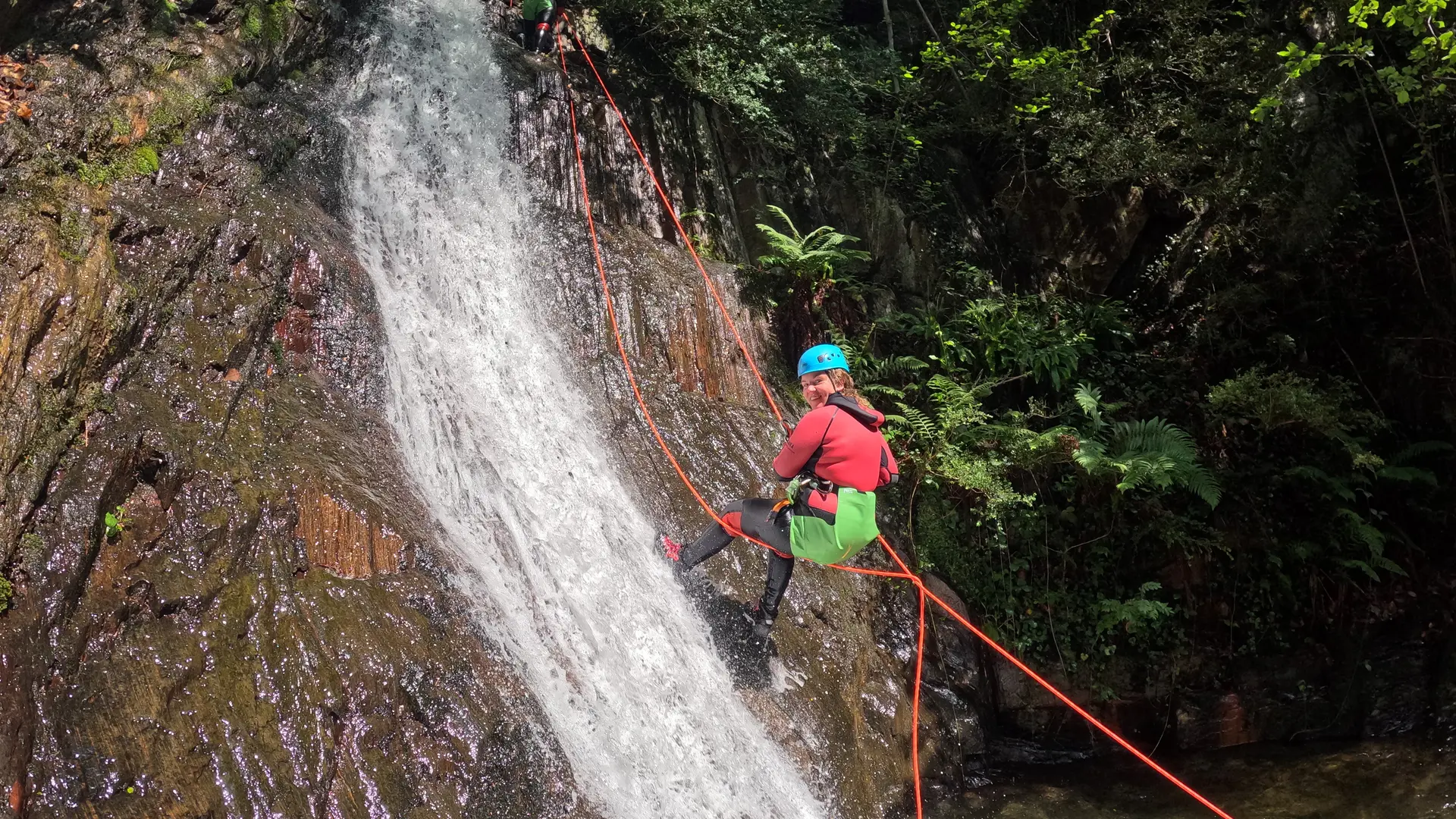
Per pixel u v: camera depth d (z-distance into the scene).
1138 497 6.86
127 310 3.75
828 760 4.48
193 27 5.07
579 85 6.84
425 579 3.74
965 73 8.97
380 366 4.43
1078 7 9.27
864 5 10.08
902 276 7.91
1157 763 6.02
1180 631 6.58
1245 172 8.06
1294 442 7.36
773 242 7.00
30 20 4.47
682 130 7.38
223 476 3.60
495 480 4.51
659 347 5.76
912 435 6.68
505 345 5.11
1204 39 8.53
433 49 6.38
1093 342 7.94
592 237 5.98
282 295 4.32
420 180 5.61
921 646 5.21
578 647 4.04
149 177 4.35
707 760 4.05
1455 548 7.05
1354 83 8.03
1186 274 8.11
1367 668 6.50
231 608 3.34
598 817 3.51
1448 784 5.29
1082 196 8.36
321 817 3.05
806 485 4.05
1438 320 7.53
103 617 3.12
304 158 5.08
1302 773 5.65
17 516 3.09
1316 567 6.88
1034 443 6.61
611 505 4.78
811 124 8.06
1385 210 7.89
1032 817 5.08
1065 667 6.40
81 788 2.77
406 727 3.36
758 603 4.81
